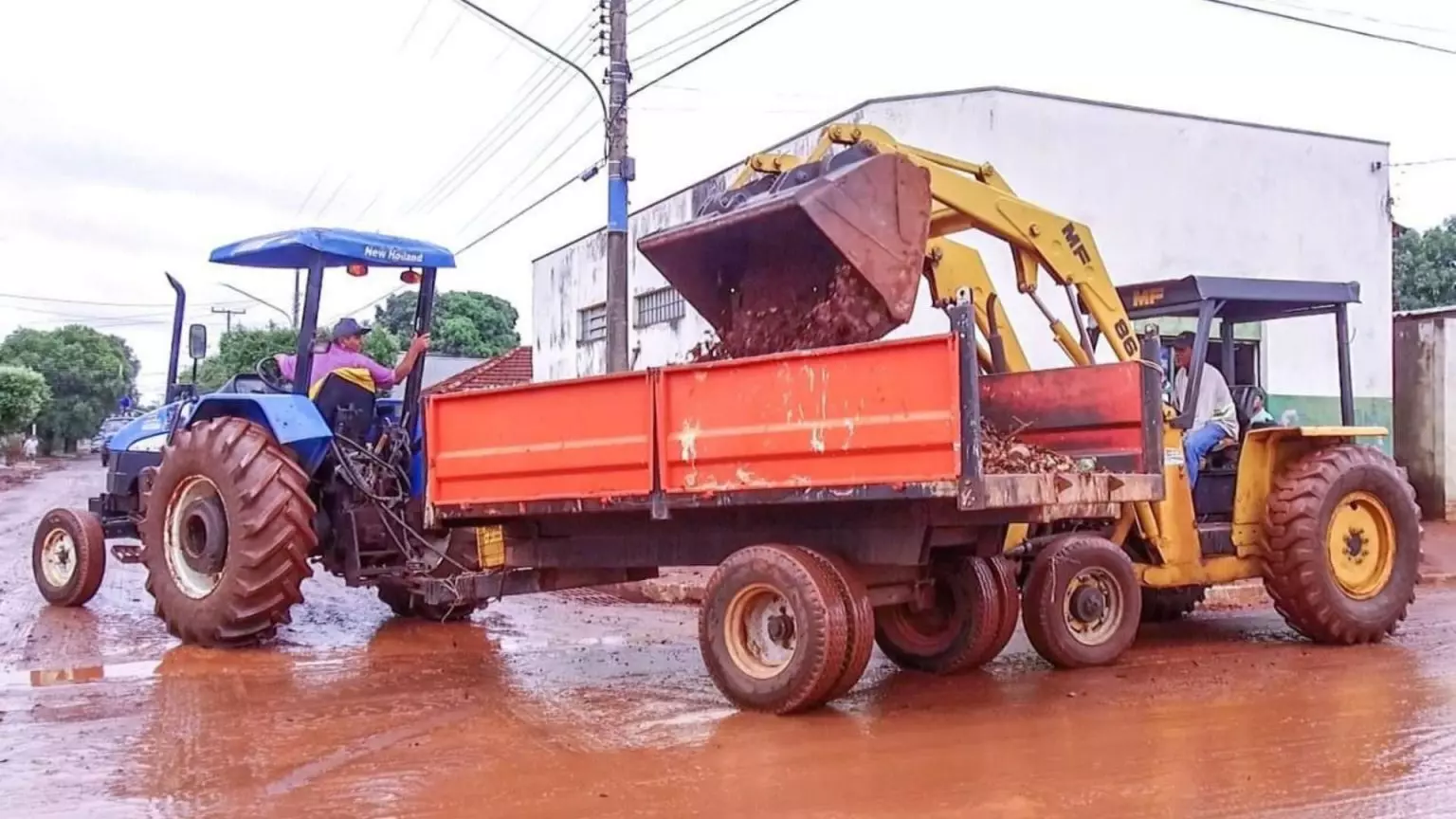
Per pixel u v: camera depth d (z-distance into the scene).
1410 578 7.91
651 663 7.21
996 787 4.47
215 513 7.69
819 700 5.65
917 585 6.44
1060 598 6.91
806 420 5.56
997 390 7.24
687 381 5.95
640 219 21.03
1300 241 16.55
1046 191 15.18
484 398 6.85
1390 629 7.82
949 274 7.84
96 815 4.21
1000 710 5.83
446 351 42.47
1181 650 7.65
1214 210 16.05
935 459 5.18
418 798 4.39
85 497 23.52
